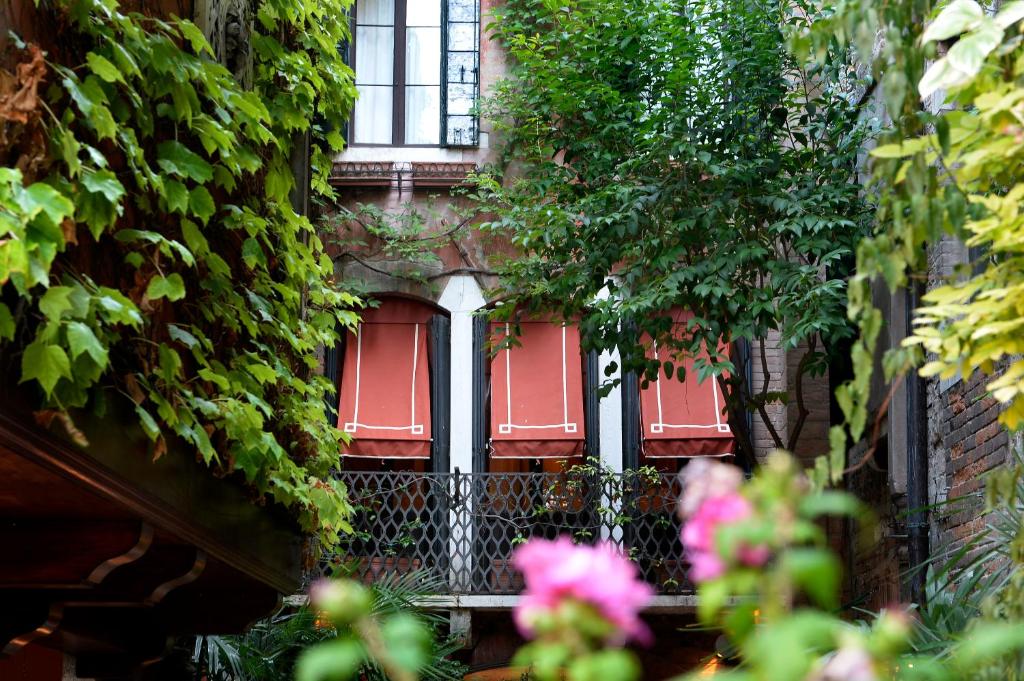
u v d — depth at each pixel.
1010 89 2.93
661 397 13.23
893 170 2.96
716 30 10.65
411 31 14.18
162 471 4.89
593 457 12.92
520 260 11.83
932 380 8.72
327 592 1.46
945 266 8.27
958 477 7.89
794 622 1.35
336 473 13.02
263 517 6.50
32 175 3.56
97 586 5.54
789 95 10.54
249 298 5.84
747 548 1.42
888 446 10.07
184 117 4.86
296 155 7.29
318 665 1.39
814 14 10.27
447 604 12.58
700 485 1.47
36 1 3.73
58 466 3.93
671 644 12.92
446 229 13.58
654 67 10.78
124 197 4.55
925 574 8.45
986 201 2.97
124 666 7.08
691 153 9.83
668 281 9.84
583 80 10.85
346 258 13.48
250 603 7.14
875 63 3.05
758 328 9.95
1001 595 3.42
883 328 10.28
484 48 14.04
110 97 4.27
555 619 1.33
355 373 13.40
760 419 13.09
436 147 13.93
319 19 7.02
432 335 13.43
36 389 3.72
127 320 3.83
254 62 6.30
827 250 10.34
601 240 10.43
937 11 3.21
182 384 4.93
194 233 4.79
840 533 11.96
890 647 1.35
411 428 13.26
